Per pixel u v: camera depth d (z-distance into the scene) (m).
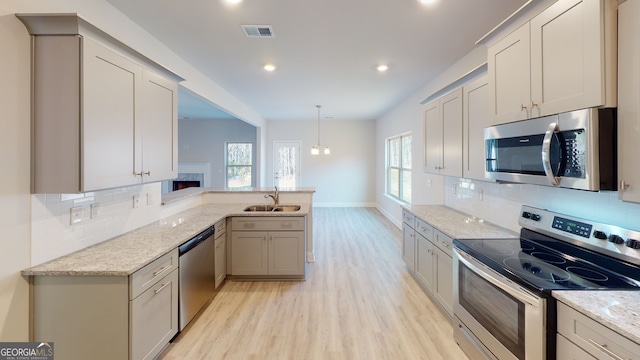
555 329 1.34
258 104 6.29
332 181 8.84
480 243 2.12
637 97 1.22
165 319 2.09
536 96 1.68
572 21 1.44
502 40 1.98
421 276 3.15
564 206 1.95
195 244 2.54
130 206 2.57
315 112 7.39
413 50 3.21
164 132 2.46
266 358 2.13
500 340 1.68
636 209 1.51
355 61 3.55
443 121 3.12
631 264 1.45
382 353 2.19
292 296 3.13
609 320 1.08
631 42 1.24
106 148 1.84
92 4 2.10
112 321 1.70
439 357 2.14
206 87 4.18
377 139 8.60
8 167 1.59
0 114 1.55
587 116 1.35
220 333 2.45
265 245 3.46
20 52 1.62
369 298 3.07
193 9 2.35
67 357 1.71
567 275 1.52
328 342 2.33
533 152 1.71
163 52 3.03
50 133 1.68
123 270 1.68
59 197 1.87
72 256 1.91
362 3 2.27
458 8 2.35
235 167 8.94
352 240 5.33
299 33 2.78
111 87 1.88
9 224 1.60
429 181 4.51
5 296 1.59
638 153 1.23
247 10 2.37
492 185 2.75
